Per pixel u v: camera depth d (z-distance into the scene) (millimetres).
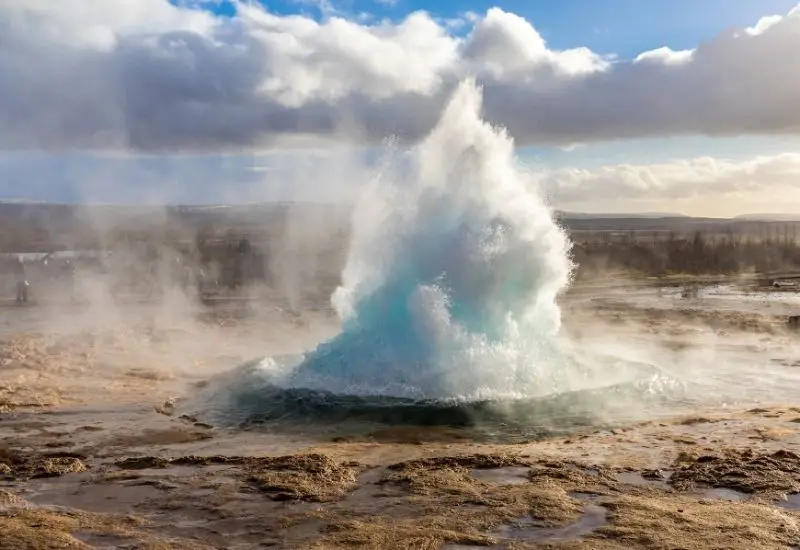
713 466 6410
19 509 5578
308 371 10117
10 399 9648
